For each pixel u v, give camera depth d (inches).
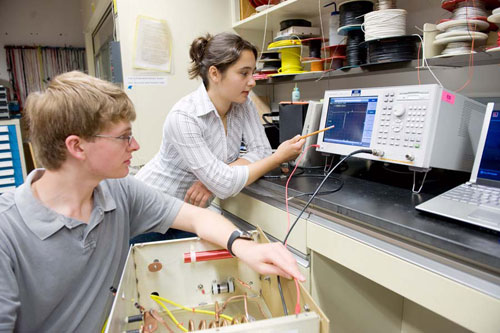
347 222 40.9
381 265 36.5
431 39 49.9
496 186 38.5
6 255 27.3
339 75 65.6
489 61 45.7
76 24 160.6
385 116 46.9
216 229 38.0
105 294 35.0
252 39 94.7
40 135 29.0
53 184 30.9
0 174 113.9
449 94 42.9
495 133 39.4
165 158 58.2
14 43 151.6
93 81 29.9
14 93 152.3
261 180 54.9
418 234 32.3
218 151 57.6
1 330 25.3
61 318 32.0
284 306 30.6
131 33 76.7
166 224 42.4
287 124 64.4
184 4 82.5
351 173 57.7
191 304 40.8
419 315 57.6
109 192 37.4
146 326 34.3
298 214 47.8
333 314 49.8
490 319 28.1
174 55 82.5
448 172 54.0
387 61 52.9
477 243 29.3
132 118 31.9
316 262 46.9
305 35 75.9
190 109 51.9
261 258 32.1
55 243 30.3
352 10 59.4
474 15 45.1
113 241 36.6
